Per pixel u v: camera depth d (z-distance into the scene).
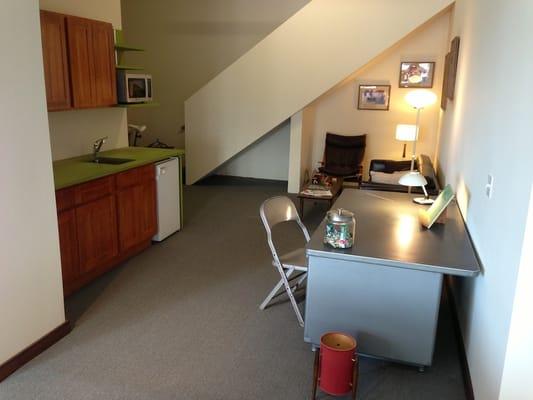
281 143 7.27
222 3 7.07
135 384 2.37
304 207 5.90
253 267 3.92
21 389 2.31
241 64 6.18
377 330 2.49
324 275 2.50
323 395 2.33
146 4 7.36
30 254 2.51
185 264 3.96
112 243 3.75
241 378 2.45
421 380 2.45
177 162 4.70
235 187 6.98
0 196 2.29
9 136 2.30
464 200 3.17
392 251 2.44
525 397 1.75
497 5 2.56
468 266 2.25
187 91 7.54
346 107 6.88
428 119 6.57
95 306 3.19
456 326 2.92
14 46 2.29
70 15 3.56
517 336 1.70
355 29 5.56
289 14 6.89
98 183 3.49
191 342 2.77
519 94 1.88
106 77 4.00
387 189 4.64
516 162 1.83
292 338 2.83
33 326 2.57
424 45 6.35
